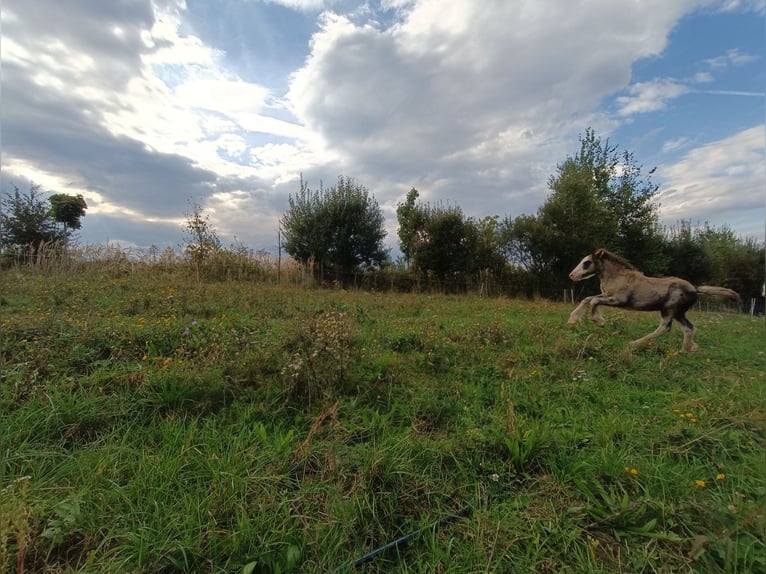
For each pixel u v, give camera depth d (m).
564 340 5.38
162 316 5.49
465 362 4.52
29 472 2.09
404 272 17.33
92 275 9.76
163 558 1.62
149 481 2.02
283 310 6.75
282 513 1.91
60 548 1.69
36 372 2.97
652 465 2.34
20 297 6.16
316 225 15.99
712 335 7.32
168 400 2.89
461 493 2.18
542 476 2.31
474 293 16.09
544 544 1.81
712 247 30.72
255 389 3.26
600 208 19.44
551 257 18.59
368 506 1.96
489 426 2.85
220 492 1.95
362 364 3.99
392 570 1.70
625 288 6.12
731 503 2.00
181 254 12.23
